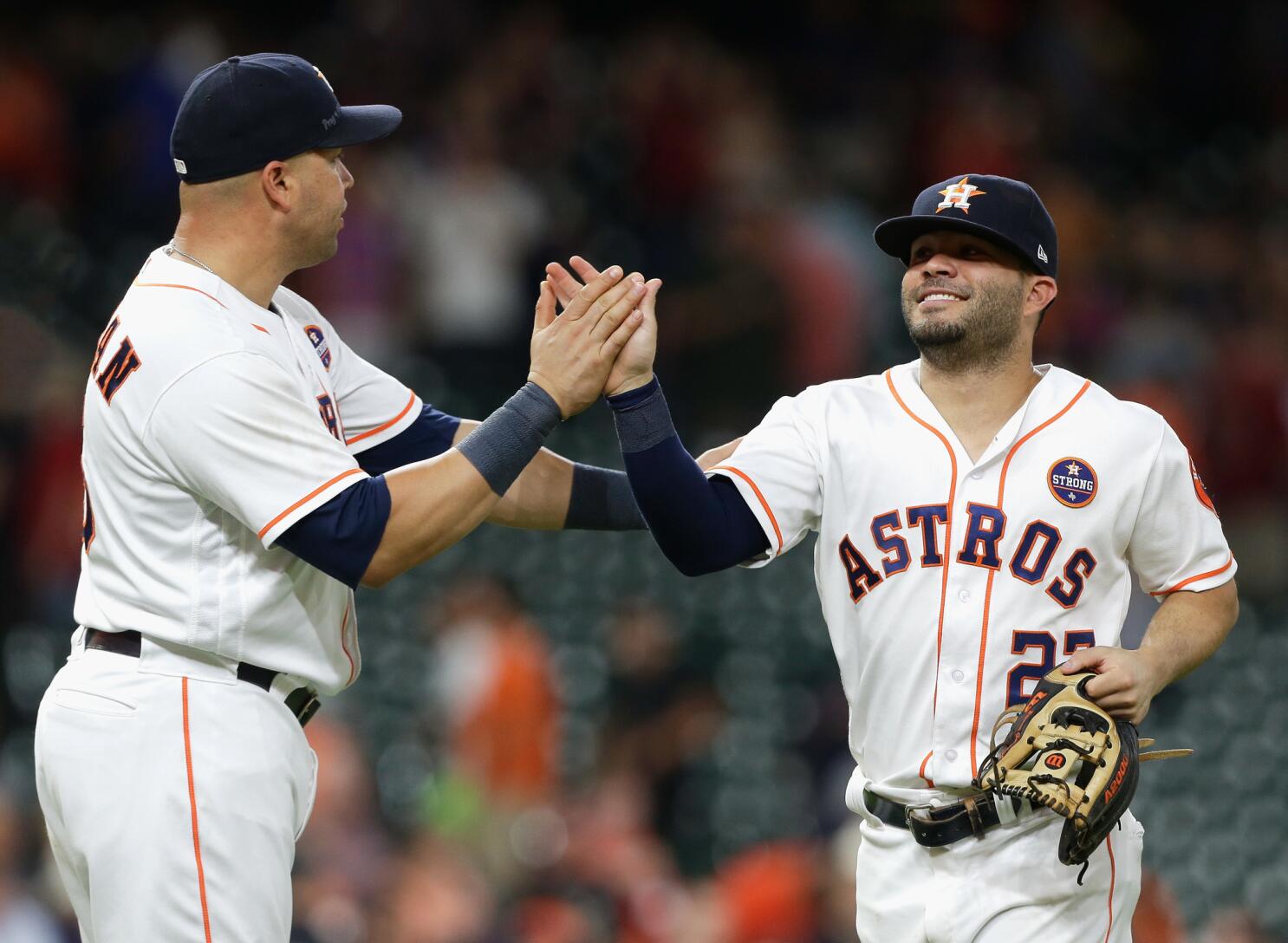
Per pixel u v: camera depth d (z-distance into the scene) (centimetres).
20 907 2473
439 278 3788
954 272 1330
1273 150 4512
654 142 4144
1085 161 4431
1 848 2492
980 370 1352
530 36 4247
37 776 1354
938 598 1309
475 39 4269
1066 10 4691
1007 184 1339
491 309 3800
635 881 2720
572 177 4125
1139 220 4244
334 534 1270
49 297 3634
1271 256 4153
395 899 2559
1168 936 2195
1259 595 3547
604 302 1338
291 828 1340
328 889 2503
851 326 3738
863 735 1352
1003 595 1303
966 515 1315
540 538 3506
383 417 1529
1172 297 4022
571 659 3372
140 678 1303
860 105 4419
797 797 3097
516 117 4088
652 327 1344
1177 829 3231
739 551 1336
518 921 2592
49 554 3169
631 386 1332
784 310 3628
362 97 4109
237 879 1284
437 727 3078
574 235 4016
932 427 1344
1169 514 1342
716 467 1366
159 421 1281
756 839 3052
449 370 3728
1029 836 1306
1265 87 4741
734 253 3684
